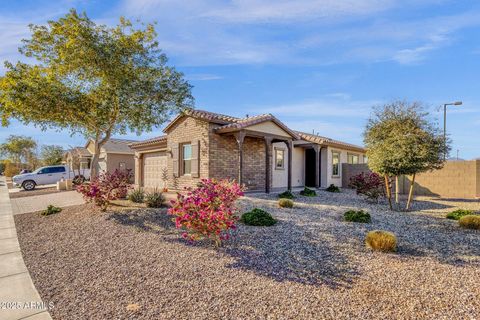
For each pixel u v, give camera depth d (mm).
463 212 9117
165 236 6695
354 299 3729
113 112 10805
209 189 5871
